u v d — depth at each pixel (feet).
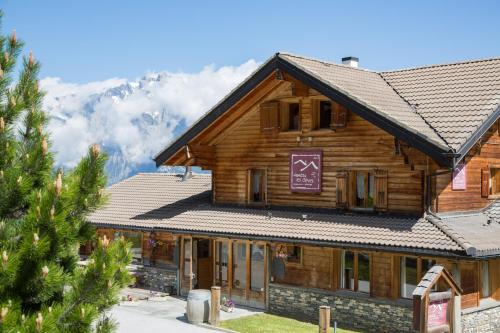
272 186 82.79
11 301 30.48
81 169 33.60
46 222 30.81
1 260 29.25
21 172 32.94
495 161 77.87
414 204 69.56
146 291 87.04
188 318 68.33
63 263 36.63
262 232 75.36
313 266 74.84
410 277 68.28
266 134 83.56
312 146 78.84
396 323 65.72
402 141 68.54
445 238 63.10
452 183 71.31
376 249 65.46
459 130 68.49
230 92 81.15
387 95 80.18
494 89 75.36
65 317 31.55
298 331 66.33
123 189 107.45
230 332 65.21
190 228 82.38
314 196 78.59
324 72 80.33
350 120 75.41
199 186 100.53
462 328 63.00
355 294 70.08
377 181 72.59
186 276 85.97
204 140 88.02
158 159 88.33
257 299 78.43
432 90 81.05
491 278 68.74
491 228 70.38
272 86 81.71
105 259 32.55
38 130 35.01
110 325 35.96
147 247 94.53
